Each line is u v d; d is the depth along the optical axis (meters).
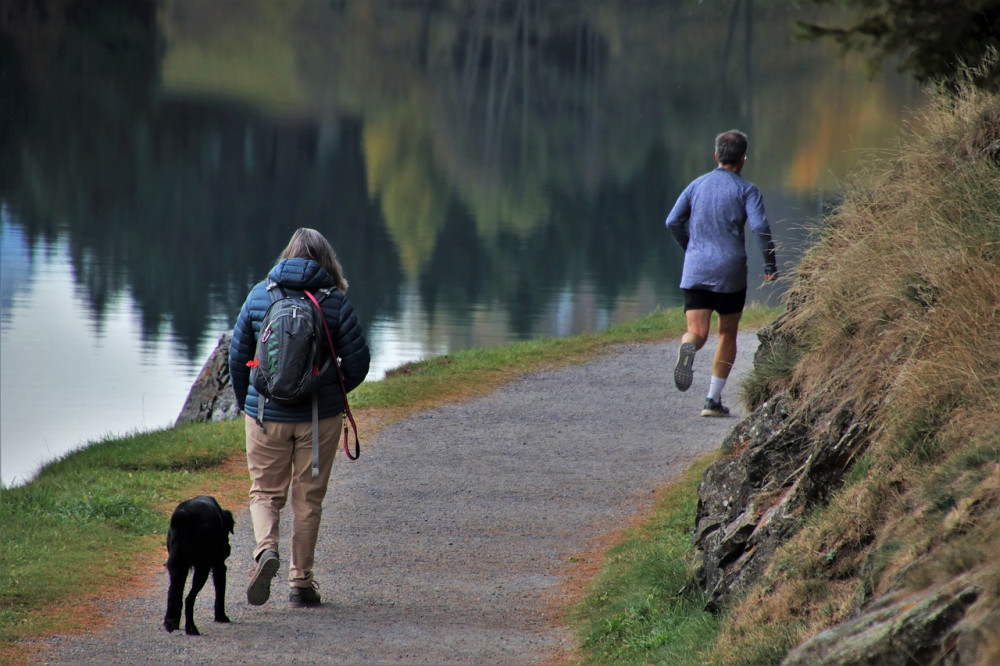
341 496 33.84
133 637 20.09
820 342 22.42
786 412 22.06
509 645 20.88
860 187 26.20
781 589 17.27
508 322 136.12
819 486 18.73
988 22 31.34
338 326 22.77
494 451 39.47
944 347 17.78
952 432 16.30
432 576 26.30
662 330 64.12
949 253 19.86
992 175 22.11
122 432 77.44
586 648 20.78
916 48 32.38
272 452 22.52
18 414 85.81
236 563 26.95
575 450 39.47
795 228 27.86
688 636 19.11
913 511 15.41
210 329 134.75
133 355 114.12
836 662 12.66
